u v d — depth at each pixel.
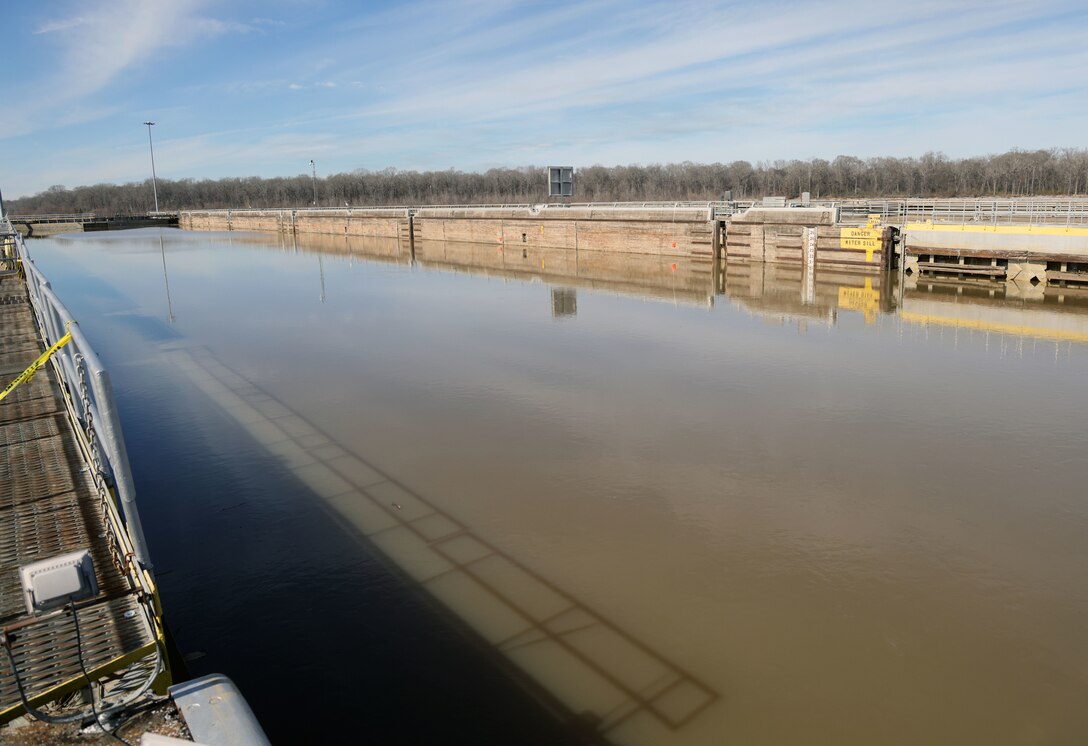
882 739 6.10
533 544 9.22
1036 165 90.94
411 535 9.46
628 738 6.12
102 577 4.09
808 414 13.84
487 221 54.59
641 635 7.44
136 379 17.14
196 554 9.03
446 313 25.22
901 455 11.82
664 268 37.38
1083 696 6.55
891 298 26.62
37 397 7.31
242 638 7.42
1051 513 9.83
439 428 13.38
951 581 8.33
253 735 2.83
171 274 38.91
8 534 4.58
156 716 3.04
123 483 3.58
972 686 6.69
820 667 6.96
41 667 3.27
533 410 14.30
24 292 13.84
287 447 12.55
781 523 9.68
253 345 20.61
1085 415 13.50
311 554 9.02
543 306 26.39
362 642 7.35
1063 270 26.78
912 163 100.06
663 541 9.27
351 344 20.50
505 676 6.84
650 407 14.35
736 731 6.19
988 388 15.26
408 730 6.20
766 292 28.83
